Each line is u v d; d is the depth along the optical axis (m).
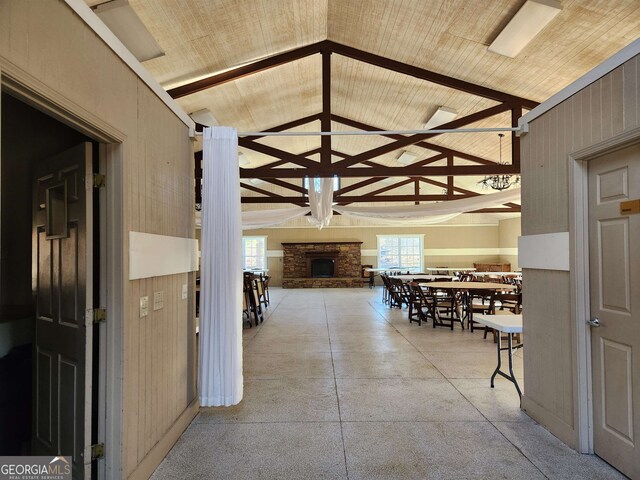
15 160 2.35
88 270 1.81
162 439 2.24
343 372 3.77
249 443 2.39
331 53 5.10
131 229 1.93
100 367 1.84
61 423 1.95
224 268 2.71
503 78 4.75
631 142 1.92
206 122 6.00
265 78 5.42
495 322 3.17
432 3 3.66
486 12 3.58
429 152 8.85
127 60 1.89
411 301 6.50
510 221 12.95
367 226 13.89
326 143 5.14
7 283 2.38
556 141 2.45
